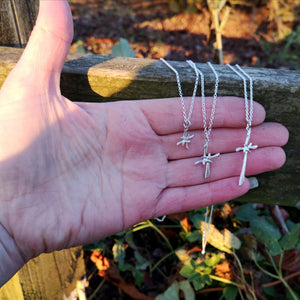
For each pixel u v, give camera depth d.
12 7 0.19
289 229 0.31
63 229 0.17
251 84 0.18
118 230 0.19
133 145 0.19
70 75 0.18
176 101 0.18
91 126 0.18
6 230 0.16
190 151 0.19
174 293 0.25
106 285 0.30
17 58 0.18
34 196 0.17
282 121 0.19
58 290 0.24
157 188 0.19
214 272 0.26
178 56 0.54
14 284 0.22
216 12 0.35
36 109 0.16
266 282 0.28
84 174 0.18
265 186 0.21
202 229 0.26
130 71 0.18
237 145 0.19
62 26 0.16
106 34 0.63
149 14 0.69
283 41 0.67
